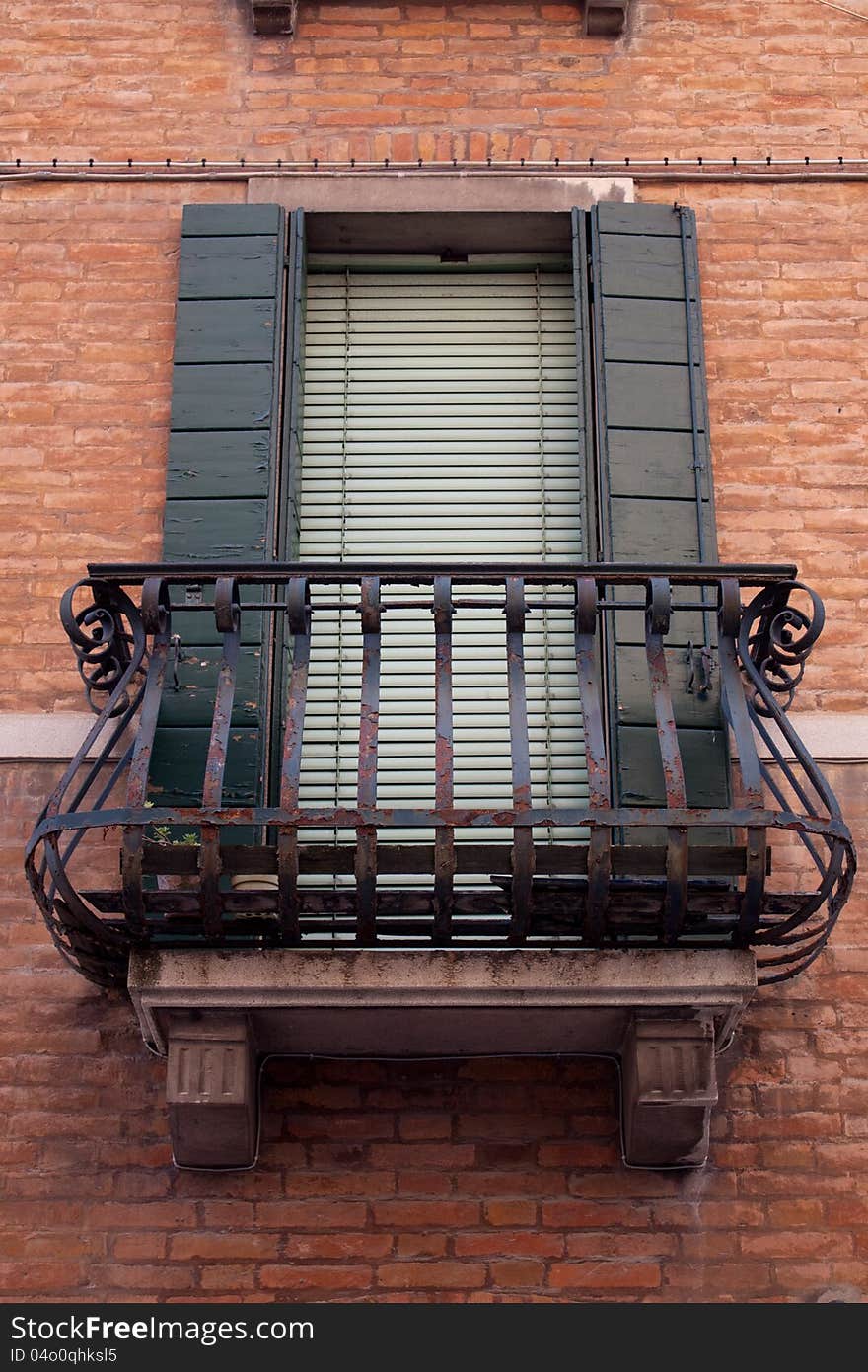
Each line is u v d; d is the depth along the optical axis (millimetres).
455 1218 5941
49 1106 6094
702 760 6320
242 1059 5809
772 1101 6129
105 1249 5883
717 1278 5859
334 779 6629
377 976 5715
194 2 8000
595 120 7738
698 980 5730
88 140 7695
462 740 6707
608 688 6426
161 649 5930
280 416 7062
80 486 7039
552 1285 5844
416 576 5898
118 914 6258
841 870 5922
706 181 7617
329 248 7594
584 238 7387
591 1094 6133
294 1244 5898
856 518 7016
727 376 7250
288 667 6590
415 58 7859
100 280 7430
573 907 5672
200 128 7719
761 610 6086
